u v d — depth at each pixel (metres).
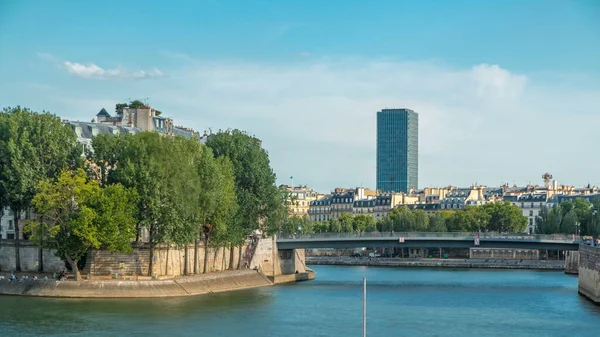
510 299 194.62
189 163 189.88
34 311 157.62
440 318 163.25
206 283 197.00
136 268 190.62
